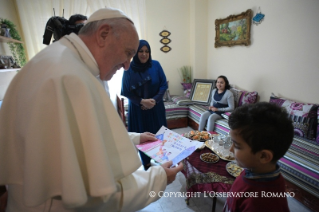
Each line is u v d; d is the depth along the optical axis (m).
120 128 0.55
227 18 2.97
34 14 2.79
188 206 1.51
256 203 0.62
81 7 2.97
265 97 2.53
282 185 0.63
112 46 0.61
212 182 1.17
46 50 0.56
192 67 3.87
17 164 0.51
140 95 1.74
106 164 0.46
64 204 0.42
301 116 1.90
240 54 2.88
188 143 1.07
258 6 2.46
